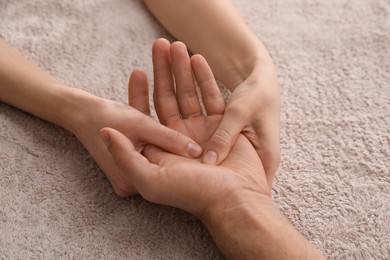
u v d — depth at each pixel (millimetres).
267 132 803
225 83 887
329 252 797
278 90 841
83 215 817
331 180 849
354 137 885
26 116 892
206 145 795
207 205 753
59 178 844
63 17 989
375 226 814
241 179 760
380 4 1024
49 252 788
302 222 819
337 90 932
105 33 977
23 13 989
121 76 937
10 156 856
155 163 768
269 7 1021
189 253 794
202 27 906
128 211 821
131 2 1014
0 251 786
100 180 845
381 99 922
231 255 749
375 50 975
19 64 881
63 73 937
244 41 880
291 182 848
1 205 818
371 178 851
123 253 791
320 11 1018
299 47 976
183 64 795
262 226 737
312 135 888
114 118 797
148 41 973
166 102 810
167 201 762
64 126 863
